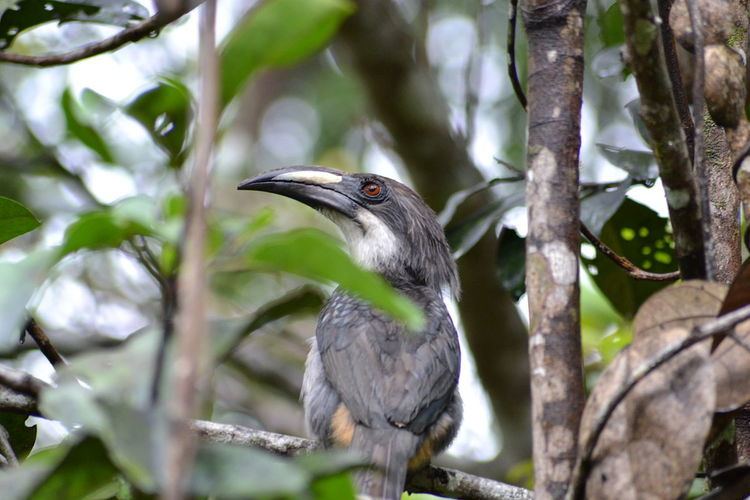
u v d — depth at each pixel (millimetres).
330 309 11766
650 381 6688
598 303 16266
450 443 11219
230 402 18359
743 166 8055
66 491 5570
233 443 9453
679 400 6609
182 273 4629
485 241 18172
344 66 21172
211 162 5469
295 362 18969
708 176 9281
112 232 5359
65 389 5086
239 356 18250
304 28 5129
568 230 7180
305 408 11609
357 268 4980
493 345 18500
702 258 7684
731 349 6852
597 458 6633
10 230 7379
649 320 6801
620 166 11703
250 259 5062
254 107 21234
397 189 14141
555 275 7078
